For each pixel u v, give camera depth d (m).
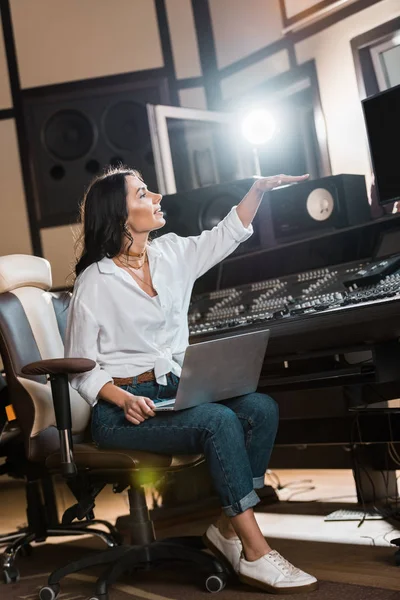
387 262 2.70
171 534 3.19
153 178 4.73
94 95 4.80
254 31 4.27
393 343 2.52
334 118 3.86
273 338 2.56
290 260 3.25
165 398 2.30
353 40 3.72
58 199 4.84
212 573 2.20
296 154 4.05
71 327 2.30
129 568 2.32
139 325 2.28
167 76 4.70
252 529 2.09
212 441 2.06
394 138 2.88
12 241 4.89
